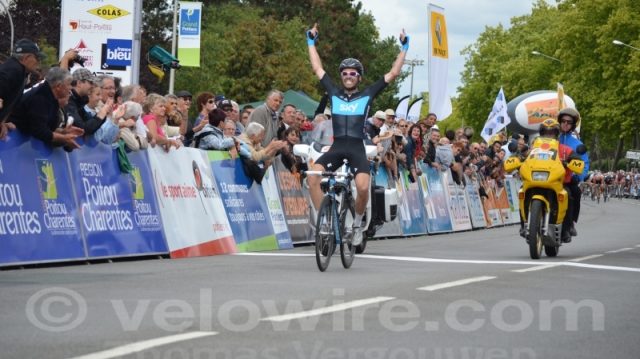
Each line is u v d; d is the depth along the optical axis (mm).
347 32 111812
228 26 91875
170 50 75500
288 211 18656
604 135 84000
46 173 12383
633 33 79688
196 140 16844
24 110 11984
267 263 13547
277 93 18578
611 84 80438
